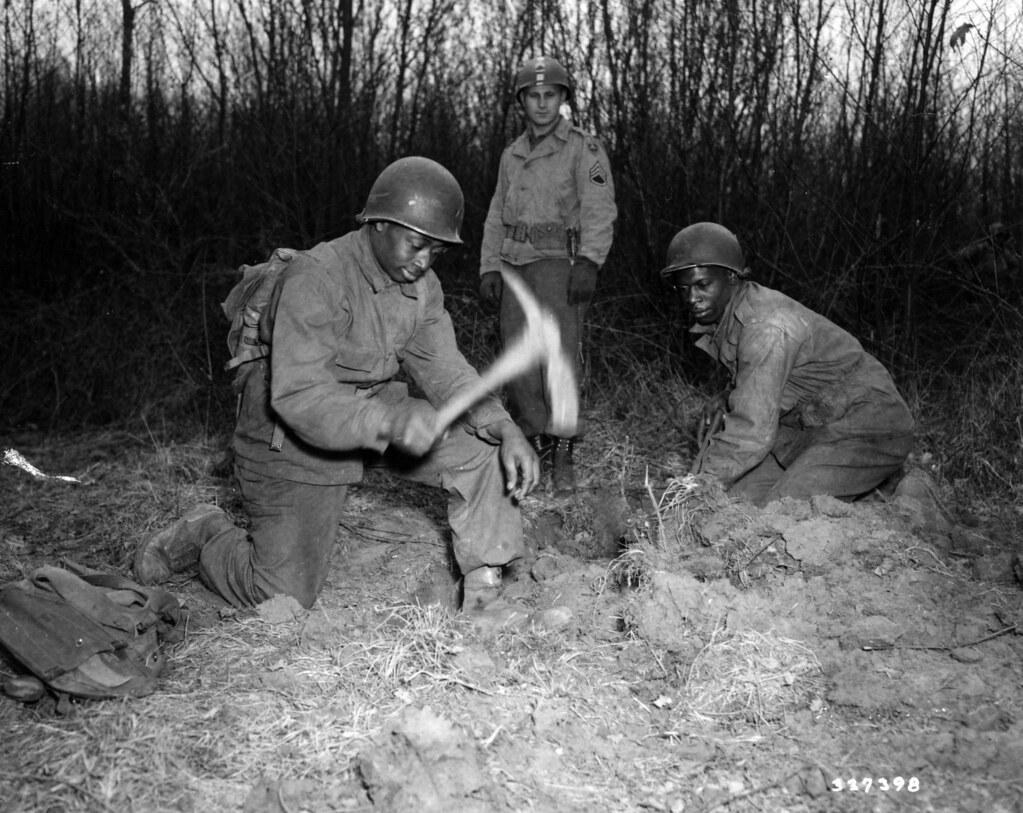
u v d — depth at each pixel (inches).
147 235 310.2
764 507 164.2
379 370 136.1
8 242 323.0
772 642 123.7
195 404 275.7
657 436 250.2
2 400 288.5
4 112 333.7
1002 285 281.9
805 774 103.0
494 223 225.3
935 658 125.0
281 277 133.0
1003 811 98.0
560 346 216.4
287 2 328.5
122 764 103.5
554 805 98.6
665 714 115.6
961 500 198.2
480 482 140.0
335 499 136.9
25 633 116.1
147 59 353.7
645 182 297.6
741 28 293.6
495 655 125.2
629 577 138.9
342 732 108.3
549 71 214.1
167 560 151.3
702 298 165.9
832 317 279.9
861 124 287.9
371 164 333.1
